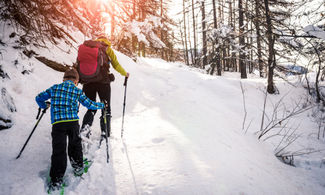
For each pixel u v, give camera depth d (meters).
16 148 2.37
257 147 3.72
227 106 5.98
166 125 3.76
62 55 4.90
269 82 7.31
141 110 4.71
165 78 7.94
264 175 2.63
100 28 7.29
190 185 2.03
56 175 1.96
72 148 2.23
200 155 2.69
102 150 2.82
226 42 12.74
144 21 8.88
